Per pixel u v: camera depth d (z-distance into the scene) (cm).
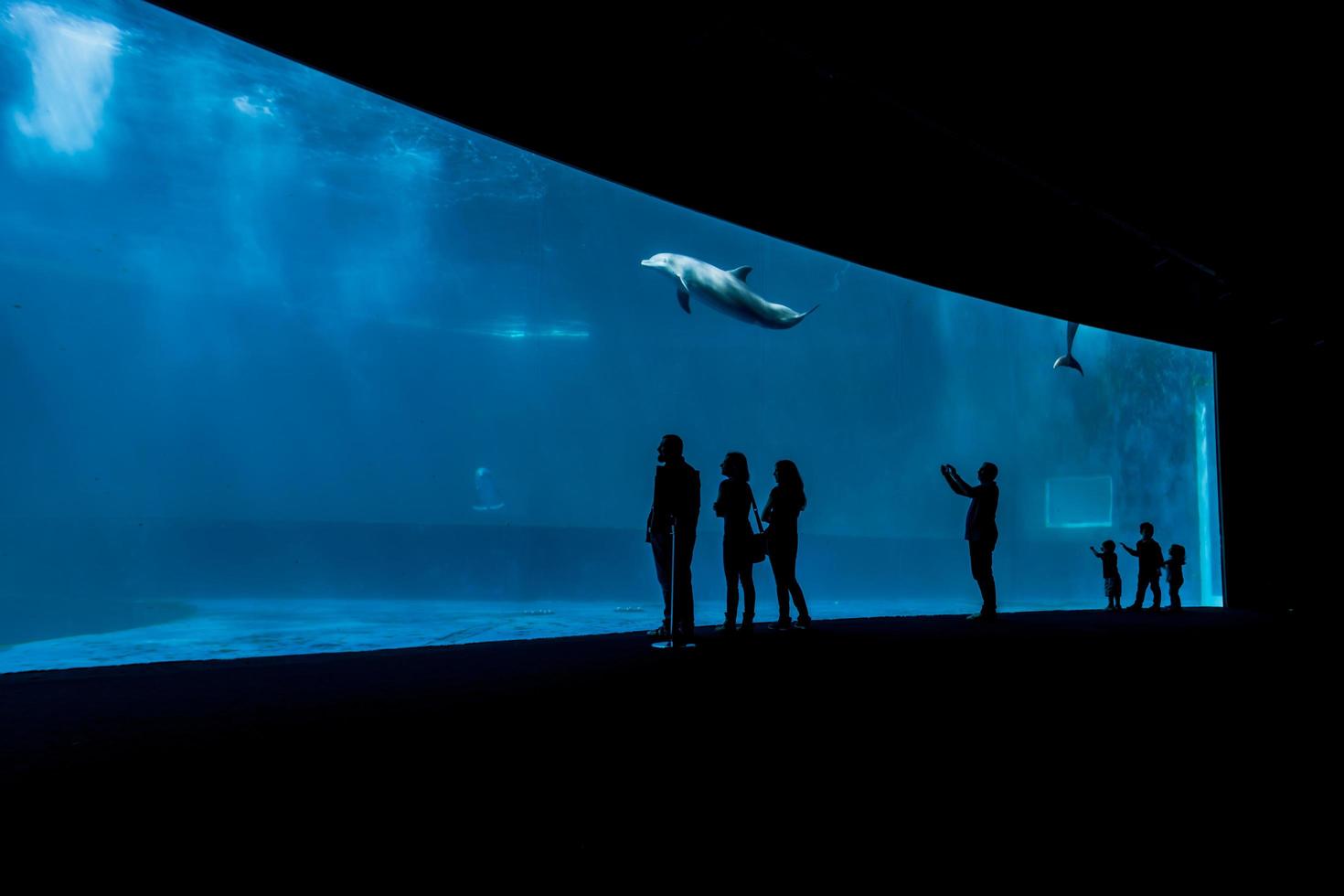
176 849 192
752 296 1362
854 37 457
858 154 628
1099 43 472
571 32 452
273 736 312
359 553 2702
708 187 577
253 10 379
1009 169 645
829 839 207
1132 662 573
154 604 1507
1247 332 1114
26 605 1413
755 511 720
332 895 167
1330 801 247
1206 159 607
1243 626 866
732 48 501
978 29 455
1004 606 1656
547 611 1342
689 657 558
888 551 2855
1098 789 258
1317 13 455
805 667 522
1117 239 827
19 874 175
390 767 269
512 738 314
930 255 730
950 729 345
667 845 201
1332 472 1059
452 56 433
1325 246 789
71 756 278
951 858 195
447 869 182
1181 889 178
